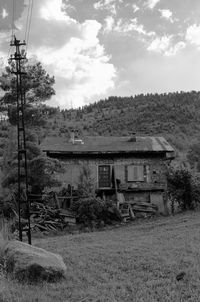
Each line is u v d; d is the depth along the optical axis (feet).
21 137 119.24
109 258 48.73
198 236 63.16
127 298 32.99
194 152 222.69
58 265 39.24
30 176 110.52
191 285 35.76
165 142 136.26
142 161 126.93
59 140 133.59
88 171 122.52
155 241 61.67
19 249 40.14
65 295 33.68
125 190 123.75
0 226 71.72
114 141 134.21
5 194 112.27
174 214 111.86
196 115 473.67
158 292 34.24
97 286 36.47
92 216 106.11
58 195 117.19
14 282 36.22
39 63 133.90
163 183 125.90
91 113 613.11
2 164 125.29
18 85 64.95
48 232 98.27
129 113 539.70
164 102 554.87
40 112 132.16
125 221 109.40
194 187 114.93
